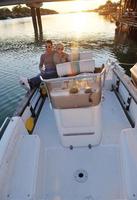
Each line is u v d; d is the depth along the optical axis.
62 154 2.90
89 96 2.55
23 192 2.02
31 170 2.24
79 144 2.95
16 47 22.52
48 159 2.85
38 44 23.56
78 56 3.66
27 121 3.36
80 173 2.62
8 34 35.44
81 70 2.84
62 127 2.80
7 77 12.02
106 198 2.30
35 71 12.98
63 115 2.69
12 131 2.56
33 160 2.35
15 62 15.66
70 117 2.70
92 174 2.59
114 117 3.65
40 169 2.46
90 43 21.55
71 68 2.82
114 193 2.35
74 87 2.60
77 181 2.52
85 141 2.91
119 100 4.09
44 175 2.63
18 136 2.67
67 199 2.33
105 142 3.05
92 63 2.79
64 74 2.87
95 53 16.86
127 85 3.66
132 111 3.48
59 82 2.63
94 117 2.70
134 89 3.51
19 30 40.88
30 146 2.53
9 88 10.37
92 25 39.94
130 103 3.60
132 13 22.59
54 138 3.22
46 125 3.55
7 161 2.23
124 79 3.95
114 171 2.60
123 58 14.93
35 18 33.69
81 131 2.82
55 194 2.40
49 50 4.13
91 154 2.86
